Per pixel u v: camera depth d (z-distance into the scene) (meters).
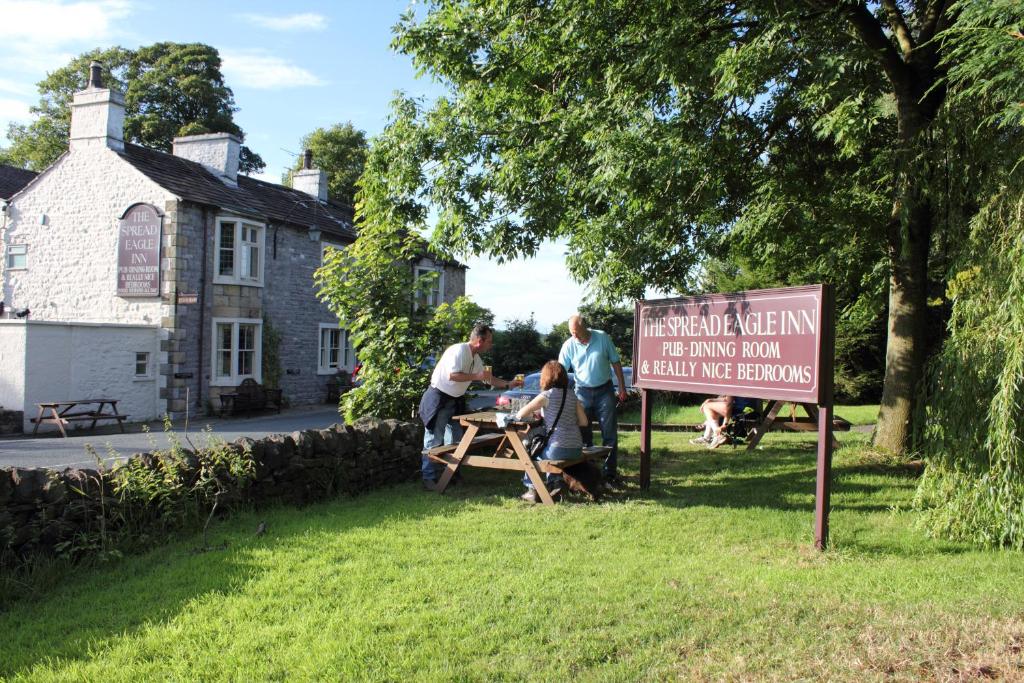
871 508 7.05
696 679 3.46
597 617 4.15
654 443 11.86
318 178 29.45
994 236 6.09
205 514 6.36
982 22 6.52
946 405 6.13
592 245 9.73
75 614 4.41
